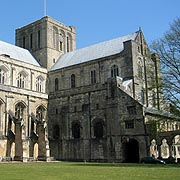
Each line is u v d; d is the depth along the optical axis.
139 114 70.19
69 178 27.30
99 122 78.50
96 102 80.25
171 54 57.78
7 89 81.00
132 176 29.02
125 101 73.19
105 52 91.81
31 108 86.62
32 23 111.25
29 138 82.88
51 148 87.56
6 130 77.94
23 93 84.88
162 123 61.47
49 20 107.56
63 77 96.19
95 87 81.44
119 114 73.88
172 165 54.28
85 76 90.69
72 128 84.50
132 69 81.25
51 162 71.94
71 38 117.19
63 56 107.56
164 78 57.56
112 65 85.75
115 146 73.19
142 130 69.06
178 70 57.09
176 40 57.78
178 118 56.00
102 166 49.88
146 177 27.86
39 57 106.00
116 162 71.44
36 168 44.00
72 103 86.06
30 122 84.81
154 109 75.44
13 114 80.12
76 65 93.38
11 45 102.88
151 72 68.38
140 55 86.25
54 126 89.31
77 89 86.00
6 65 87.88
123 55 83.81
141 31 90.19
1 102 79.25
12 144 77.81
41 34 107.44
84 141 80.25
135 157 72.94
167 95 56.69
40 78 98.38
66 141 84.50
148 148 67.75
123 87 76.75
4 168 44.34
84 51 100.44
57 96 90.31
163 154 77.44
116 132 73.62
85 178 27.17
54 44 108.06
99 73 87.81
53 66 104.19
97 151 76.81
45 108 91.25
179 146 85.62
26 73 93.62
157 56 60.84
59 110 89.06
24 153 74.06
